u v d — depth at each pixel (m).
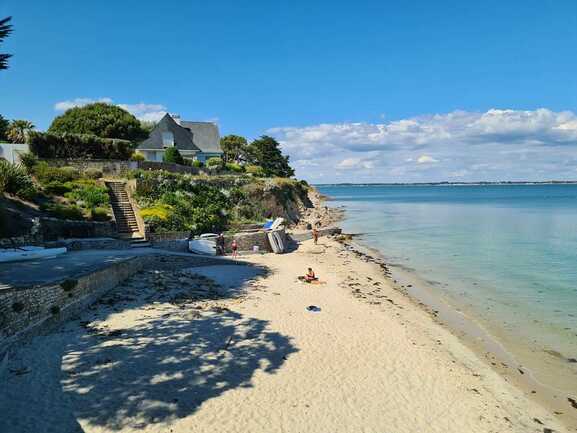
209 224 36.44
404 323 19.28
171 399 11.60
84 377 12.45
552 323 20.17
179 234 31.30
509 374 14.87
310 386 12.84
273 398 12.02
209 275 25.61
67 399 11.28
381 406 12.07
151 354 14.24
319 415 11.38
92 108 66.75
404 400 12.50
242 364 13.98
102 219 30.27
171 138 59.66
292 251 37.84
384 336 17.36
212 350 14.85
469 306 22.84
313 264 32.25
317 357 14.88
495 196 185.25
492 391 13.53
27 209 27.09
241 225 39.38
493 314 21.47
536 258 36.38
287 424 10.87
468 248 42.06
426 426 11.29
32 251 22.16
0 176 27.58
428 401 12.55
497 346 17.34
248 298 21.42
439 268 32.81
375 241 47.84
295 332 17.06
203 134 69.19
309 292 23.44
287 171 101.56
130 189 35.16
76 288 17.05
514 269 32.25
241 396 12.00
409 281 28.59
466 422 11.66
